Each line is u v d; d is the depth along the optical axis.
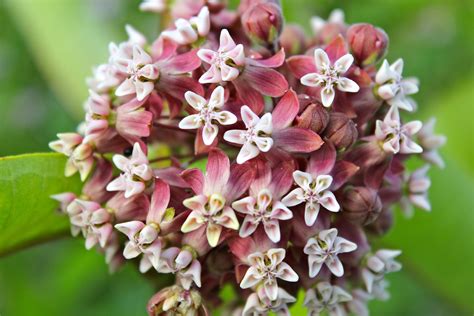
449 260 0.25
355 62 0.21
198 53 0.19
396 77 0.20
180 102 0.20
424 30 0.34
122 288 0.31
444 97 0.29
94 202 0.20
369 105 0.20
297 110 0.19
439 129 0.28
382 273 0.20
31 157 0.21
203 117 0.19
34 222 0.22
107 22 0.30
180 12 0.23
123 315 0.30
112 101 0.21
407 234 0.25
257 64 0.19
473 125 0.28
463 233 0.25
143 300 0.31
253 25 0.21
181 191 0.20
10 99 0.36
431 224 0.25
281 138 0.19
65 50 0.27
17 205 0.21
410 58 0.33
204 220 0.19
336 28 0.23
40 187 0.21
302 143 0.19
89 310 0.30
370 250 0.20
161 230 0.19
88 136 0.20
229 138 0.19
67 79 0.27
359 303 0.21
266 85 0.19
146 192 0.20
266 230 0.19
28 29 0.28
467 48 0.33
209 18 0.21
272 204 0.19
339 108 0.20
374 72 0.21
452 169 0.25
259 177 0.19
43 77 0.36
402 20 0.31
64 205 0.21
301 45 0.23
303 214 0.19
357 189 0.20
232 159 0.20
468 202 0.25
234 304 0.21
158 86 0.20
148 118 0.20
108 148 0.21
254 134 0.19
